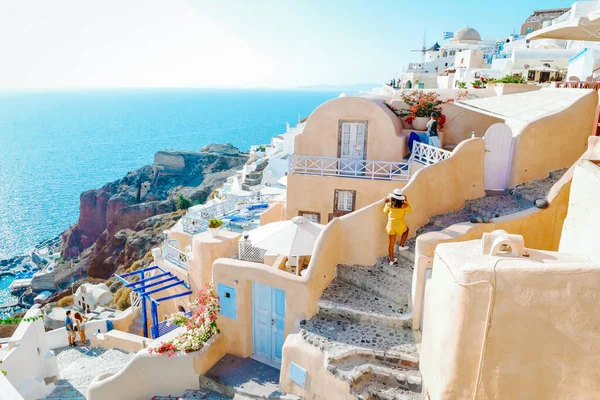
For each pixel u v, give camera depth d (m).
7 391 8.59
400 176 14.91
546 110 13.46
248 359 10.88
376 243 11.34
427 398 7.25
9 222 92.81
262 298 10.75
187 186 78.69
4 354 12.24
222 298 11.05
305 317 10.01
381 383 8.34
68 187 128.00
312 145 16.02
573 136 13.09
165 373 10.25
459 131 16.77
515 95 16.34
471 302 5.74
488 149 13.06
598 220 6.69
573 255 6.07
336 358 8.58
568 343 5.41
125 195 77.75
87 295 22.61
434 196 12.16
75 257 72.06
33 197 116.12
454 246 6.86
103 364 14.77
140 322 18.22
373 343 9.00
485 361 5.79
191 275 15.65
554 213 10.65
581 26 13.96
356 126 15.52
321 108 15.63
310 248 11.59
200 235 15.61
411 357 8.45
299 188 15.61
